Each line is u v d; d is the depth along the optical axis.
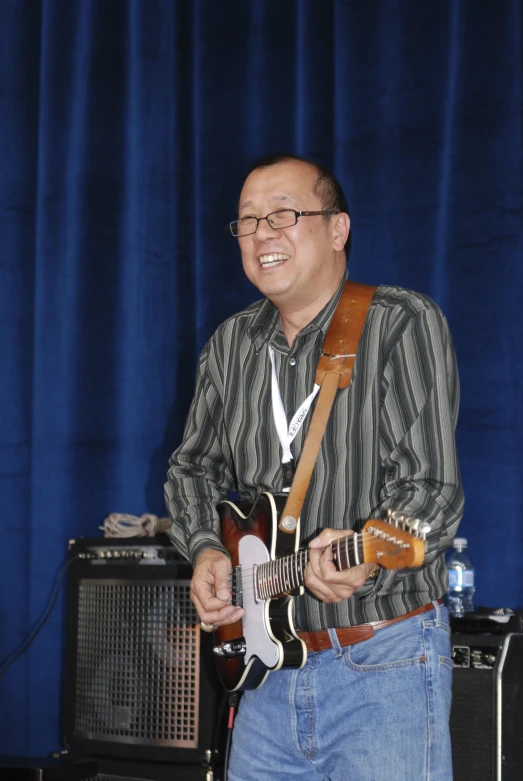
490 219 3.86
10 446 4.55
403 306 2.35
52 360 4.51
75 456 4.43
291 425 2.44
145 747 3.31
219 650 2.41
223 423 2.69
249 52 4.30
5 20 4.70
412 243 3.96
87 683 3.49
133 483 4.34
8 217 4.64
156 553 3.42
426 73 3.98
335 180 2.59
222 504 2.64
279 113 4.23
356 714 2.21
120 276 4.46
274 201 2.47
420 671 2.18
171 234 4.37
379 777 2.17
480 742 2.90
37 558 4.43
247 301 4.22
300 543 2.35
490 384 3.82
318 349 2.46
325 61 4.16
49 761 3.38
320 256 2.46
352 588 2.03
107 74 4.54
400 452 2.24
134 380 4.38
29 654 4.39
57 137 4.59
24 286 4.63
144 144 4.43
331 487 2.32
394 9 4.02
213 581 2.42
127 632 3.41
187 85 4.44
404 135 3.99
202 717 3.23
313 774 2.33
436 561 2.27
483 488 3.80
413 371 2.27
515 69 3.85
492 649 2.97
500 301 3.83
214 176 4.30
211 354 2.70
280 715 2.34
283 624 2.30
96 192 4.50
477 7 3.92
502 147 3.86
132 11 4.49
